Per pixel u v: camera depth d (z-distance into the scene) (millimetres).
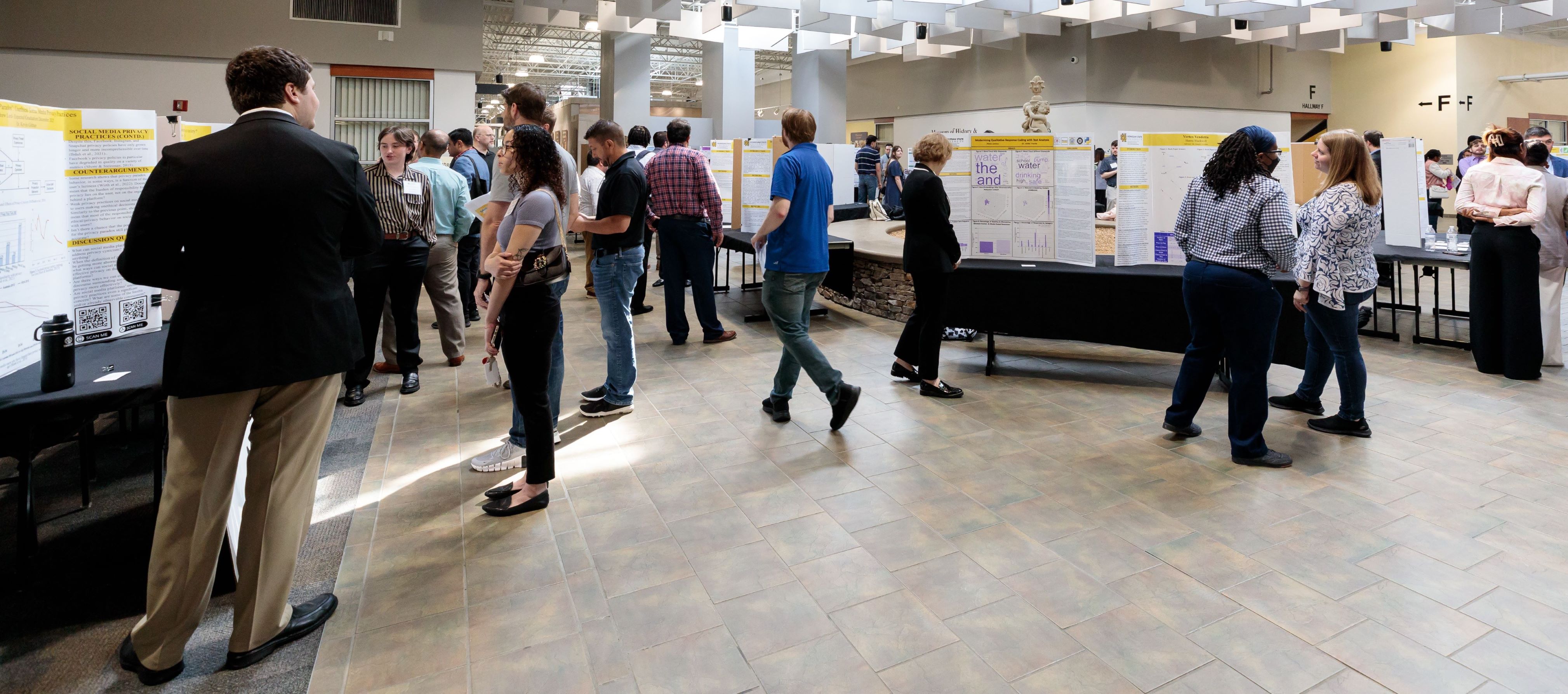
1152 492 2830
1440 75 15078
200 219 1568
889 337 5469
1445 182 8664
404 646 1907
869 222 8992
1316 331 3643
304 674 1795
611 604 2100
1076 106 14148
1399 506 2693
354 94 9867
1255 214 2889
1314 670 1806
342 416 3713
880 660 1855
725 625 2004
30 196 1955
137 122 2322
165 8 8922
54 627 1964
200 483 1681
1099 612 2049
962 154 4500
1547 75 15016
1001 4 9406
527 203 2387
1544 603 2074
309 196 1689
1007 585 2191
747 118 13320
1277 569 2264
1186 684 1759
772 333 5664
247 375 1633
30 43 8477
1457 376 4414
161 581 1710
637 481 2949
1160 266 4188
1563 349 5043
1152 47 14336
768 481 2943
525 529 2545
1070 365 4707
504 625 2000
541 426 2615
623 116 12812
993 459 3172
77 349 2193
